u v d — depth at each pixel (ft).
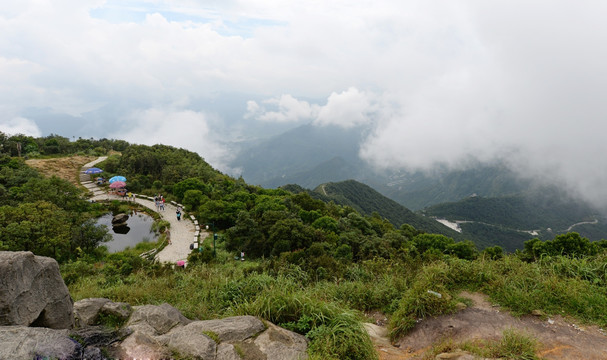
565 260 26.50
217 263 73.61
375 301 29.01
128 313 18.92
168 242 94.12
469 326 20.52
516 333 18.04
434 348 18.51
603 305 20.45
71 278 51.06
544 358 16.72
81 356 12.66
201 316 24.18
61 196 106.93
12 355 11.36
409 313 23.15
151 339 15.25
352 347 16.81
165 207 127.85
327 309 19.33
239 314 20.54
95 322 18.22
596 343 17.60
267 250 87.10
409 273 33.19
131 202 129.90
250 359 14.96
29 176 124.47
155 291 33.94
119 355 13.96
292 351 15.87
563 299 21.52
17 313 13.38
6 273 13.26
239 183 167.43
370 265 41.32
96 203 123.13
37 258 15.60
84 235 83.46
